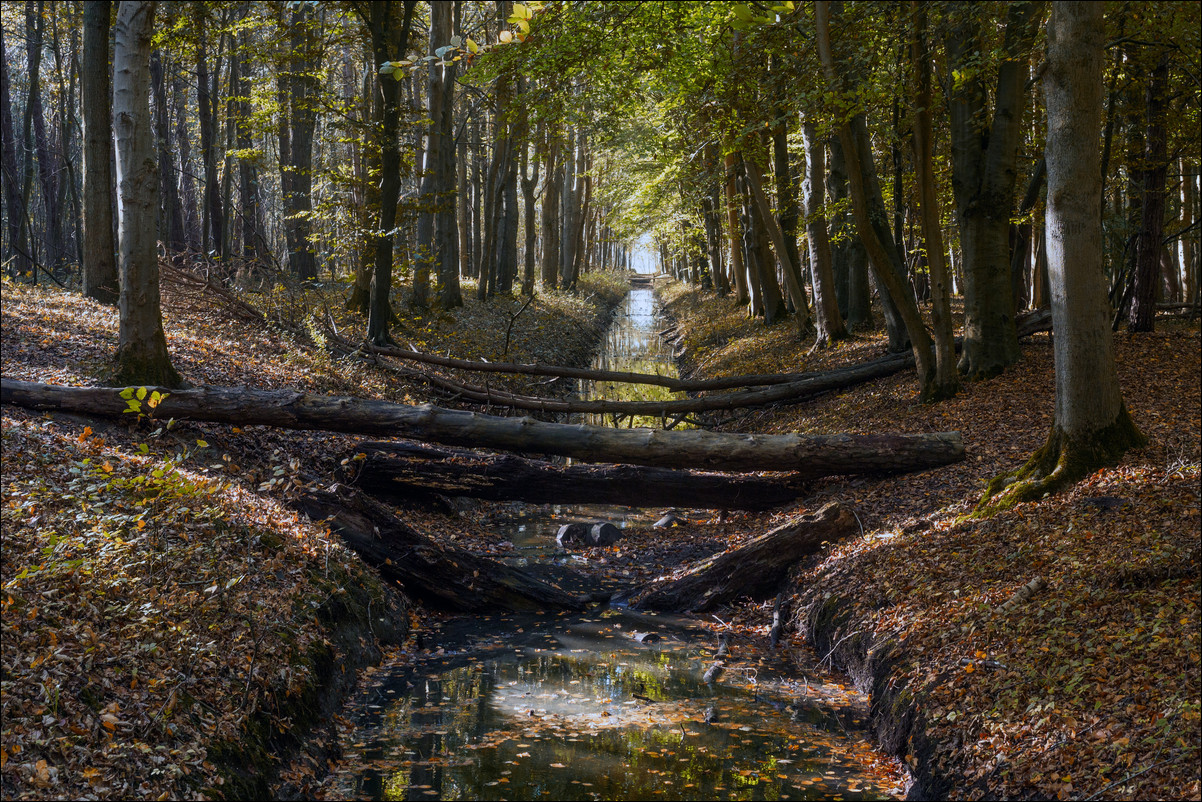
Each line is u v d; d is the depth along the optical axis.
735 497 12.00
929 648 6.79
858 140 16.16
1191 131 16.17
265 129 18.06
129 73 10.20
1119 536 7.45
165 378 10.79
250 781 5.09
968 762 5.39
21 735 4.37
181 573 6.72
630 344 37.75
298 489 9.65
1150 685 5.27
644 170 27.59
